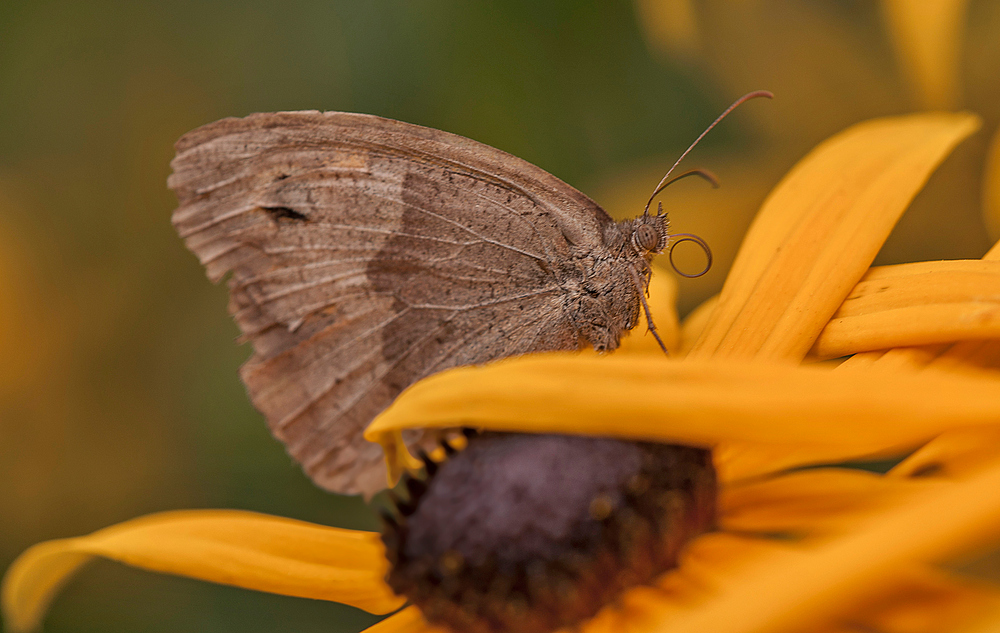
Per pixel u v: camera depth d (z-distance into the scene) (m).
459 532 0.18
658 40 0.21
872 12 0.21
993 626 0.15
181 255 0.23
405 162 0.20
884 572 0.14
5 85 0.22
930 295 0.18
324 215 0.20
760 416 0.16
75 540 0.18
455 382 0.17
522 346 0.20
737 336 0.18
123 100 0.23
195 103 0.22
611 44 0.22
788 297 0.18
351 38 0.22
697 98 0.22
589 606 0.17
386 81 0.22
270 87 0.22
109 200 0.23
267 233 0.20
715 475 0.18
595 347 0.20
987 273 0.18
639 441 0.18
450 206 0.20
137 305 0.23
